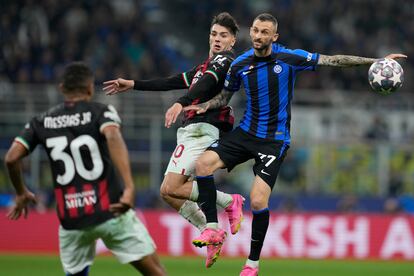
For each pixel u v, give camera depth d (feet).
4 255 171.73
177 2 280.51
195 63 264.31
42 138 76.43
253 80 80.84
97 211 75.77
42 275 138.82
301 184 197.47
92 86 78.33
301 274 148.97
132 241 78.54
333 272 153.58
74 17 243.81
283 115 81.30
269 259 175.63
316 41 260.62
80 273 79.82
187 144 84.53
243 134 81.71
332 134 203.82
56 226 177.27
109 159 76.28
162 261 166.50
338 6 272.31
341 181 197.36
